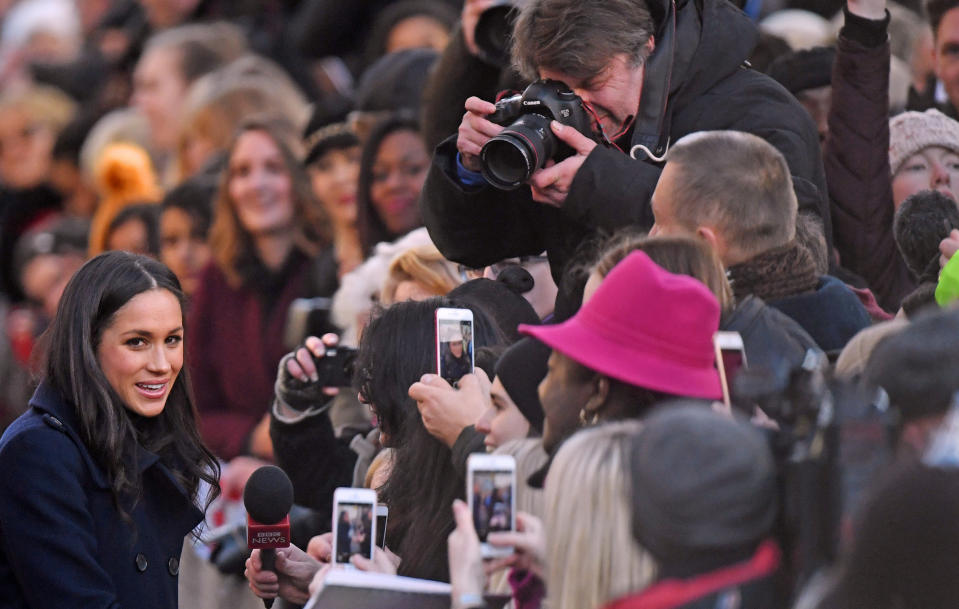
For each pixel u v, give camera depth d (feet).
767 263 35.04
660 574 26.00
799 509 26.63
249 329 61.72
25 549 36.83
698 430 25.77
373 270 51.31
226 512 55.93
